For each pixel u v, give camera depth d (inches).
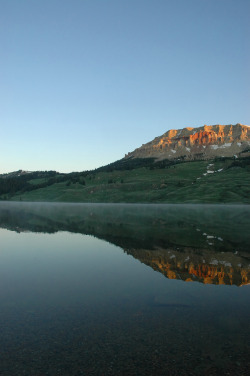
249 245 1093.1
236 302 473.7
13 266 768.9
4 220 2320.4
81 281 618.5
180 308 447.2
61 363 294.4
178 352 314.5
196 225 1959.9
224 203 6820.9
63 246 1103.0
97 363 293.7
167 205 6619.1
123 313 429.1
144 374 274.8
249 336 351.9
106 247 1071.0
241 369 283.1
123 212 3764.8
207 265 757.9
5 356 308.2
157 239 1270.9
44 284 596.7
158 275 663.8
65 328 376.5
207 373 276.5
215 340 341.4
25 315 423.2
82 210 4259.4
